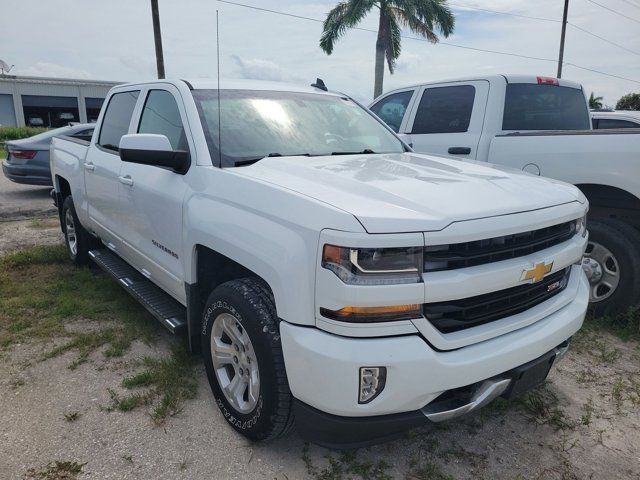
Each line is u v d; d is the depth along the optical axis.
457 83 5.50
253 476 2.50
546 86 5.45
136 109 4.03
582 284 2.97
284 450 2.68
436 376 2.13
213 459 2.61
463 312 2.27
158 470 2.52
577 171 4.18
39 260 5.84
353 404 2.10
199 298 3.12
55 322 4.16
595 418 3.05
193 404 3.08
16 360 3.57
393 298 2.05
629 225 4.16
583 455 2.73
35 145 10.06
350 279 2.04
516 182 2.82
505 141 4.71
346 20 18.20
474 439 2.84
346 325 2.07
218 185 2.81
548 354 2.61
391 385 2.09
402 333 2.10
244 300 2.51
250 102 3.54
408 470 2.58
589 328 4.20
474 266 2.23
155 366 3.47
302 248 2.18
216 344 2.84
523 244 2.40
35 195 10.83
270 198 2.44
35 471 2.50
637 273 4.03
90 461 2.58
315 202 2.23
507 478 2.55
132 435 2.78
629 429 2.96
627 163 3.90
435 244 2.09
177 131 3.38
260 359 2.43
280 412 2.42
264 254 2.35
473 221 2.20
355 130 3.85
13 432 2.79
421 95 5.84
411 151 4.03
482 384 2.36
